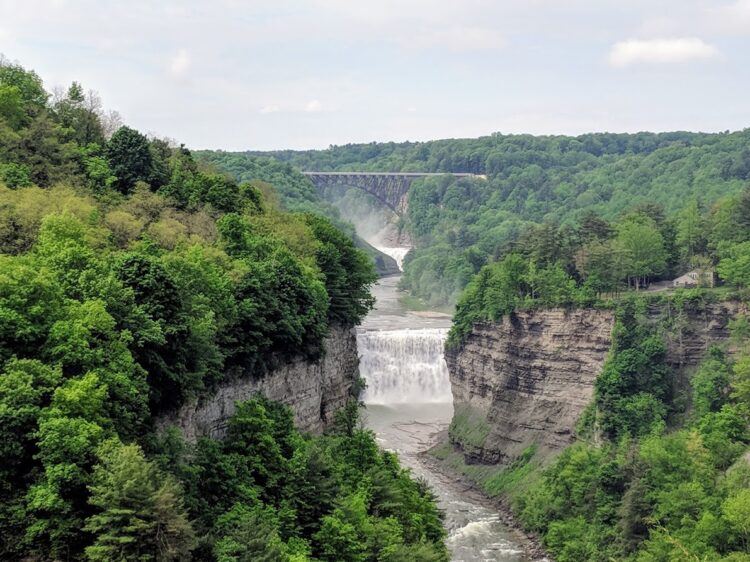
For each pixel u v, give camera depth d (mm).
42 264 63281
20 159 94875
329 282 103125
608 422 132750
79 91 118312
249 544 57281
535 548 117812
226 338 74000
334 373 99438
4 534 49938
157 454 58906
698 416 129625
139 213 93438
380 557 70500
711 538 95562
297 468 70312
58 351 55125
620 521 108750
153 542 50156
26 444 51812
